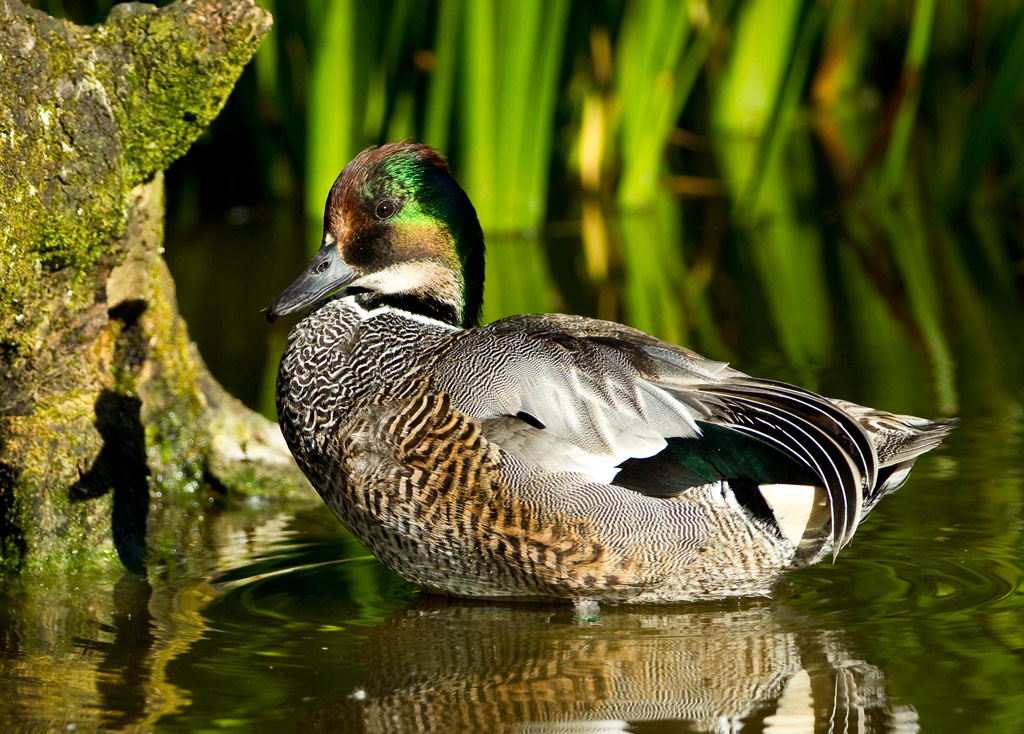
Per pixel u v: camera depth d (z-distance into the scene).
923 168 21.66
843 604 7.82
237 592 8.34
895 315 14.59
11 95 8.38
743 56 23.45
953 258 16.91
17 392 8.97
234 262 17.33
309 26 17.66
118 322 10.27
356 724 6.34
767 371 12.59
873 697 6.51
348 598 8.23
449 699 6.61
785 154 22.48
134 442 10.34
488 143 18.28
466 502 7.79
